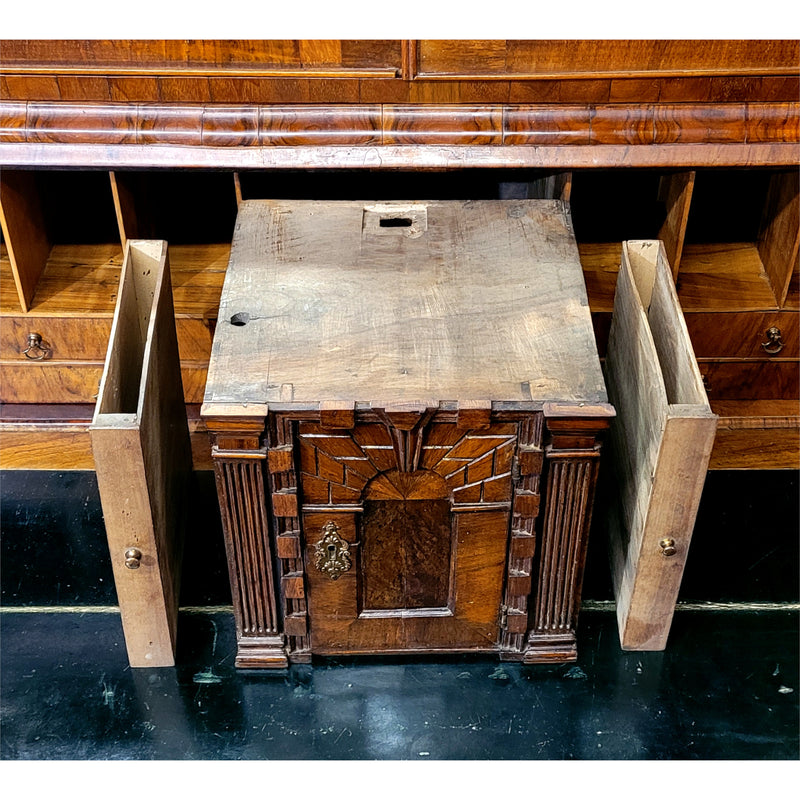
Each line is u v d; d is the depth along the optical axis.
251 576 2.04
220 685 2.15
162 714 2.10
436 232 2.18
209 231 2.72
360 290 2.05
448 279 2.08
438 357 1.91
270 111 2.18
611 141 2.20
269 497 1.93
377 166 2.20
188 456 2.52
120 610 2.10
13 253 2.36
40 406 2.64
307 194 2.68
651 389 1.97
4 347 2.54
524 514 1.95
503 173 2.42
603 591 2.33
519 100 2.18
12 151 2.19
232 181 2.66
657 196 2.65
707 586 2.36
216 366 1.88
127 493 1.90
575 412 1.81
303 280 2.07
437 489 1.93
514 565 2.03
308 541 1.99
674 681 2.16
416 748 2.04
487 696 2.13
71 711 2.10
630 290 2.15
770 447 2.63
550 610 2.12
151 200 2.53
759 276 2.59
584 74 2.13
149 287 2.24
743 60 2.12
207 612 2.29
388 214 2.24
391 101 2.18
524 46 2.10
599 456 1.88
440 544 2.01
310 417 1.82
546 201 2.26
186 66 2.12
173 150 2.20
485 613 2.12
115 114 2.18
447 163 2.20
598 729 2.07
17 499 2.55
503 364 1.90
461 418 1.81
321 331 1.96
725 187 2.69
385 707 2.11
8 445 2.61
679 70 2.13
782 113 2.19
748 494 2.57
